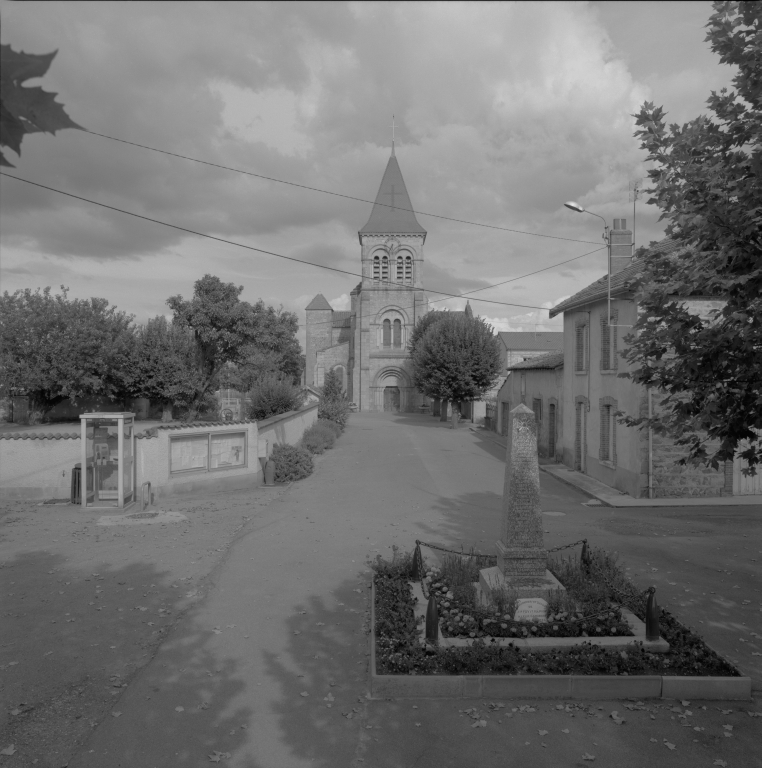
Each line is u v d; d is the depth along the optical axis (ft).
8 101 6.15
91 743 18.83
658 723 20.13
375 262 215.10
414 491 60.95
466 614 25.86
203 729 19.66
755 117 21.80
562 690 21.61
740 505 54.03
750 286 20.02
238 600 30.66
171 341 137.08
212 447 60.44
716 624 27.78
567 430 78.07
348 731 19.67
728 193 21.59
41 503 53.01
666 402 24.79
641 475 56.65
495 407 132.46
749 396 21.61
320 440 93.35
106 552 38.86
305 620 28.22
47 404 132.26
